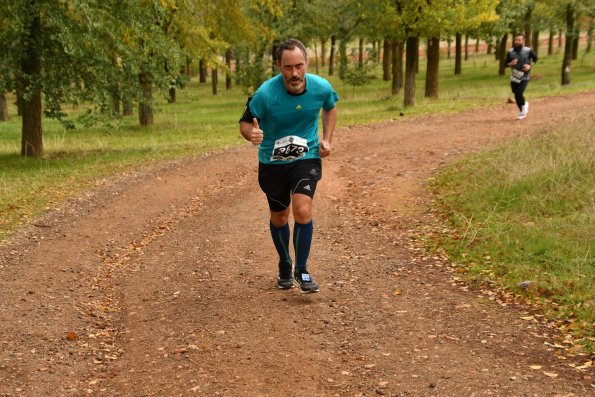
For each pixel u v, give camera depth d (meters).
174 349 4.52
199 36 22.53
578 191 7.41
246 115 4.96
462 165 9.90
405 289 5.45
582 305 4.64
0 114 31.77
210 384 3.90
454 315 4.78
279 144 5.01
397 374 3.85
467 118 16.91
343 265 6.26
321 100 4.97
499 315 4.72
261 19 30.02
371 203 8.81
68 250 7.48
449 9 20.44
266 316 4.98
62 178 12.64
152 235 8.23
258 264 6.46
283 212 5.35
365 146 13.93
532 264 5.66
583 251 5.70
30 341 4.78
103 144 18.59
